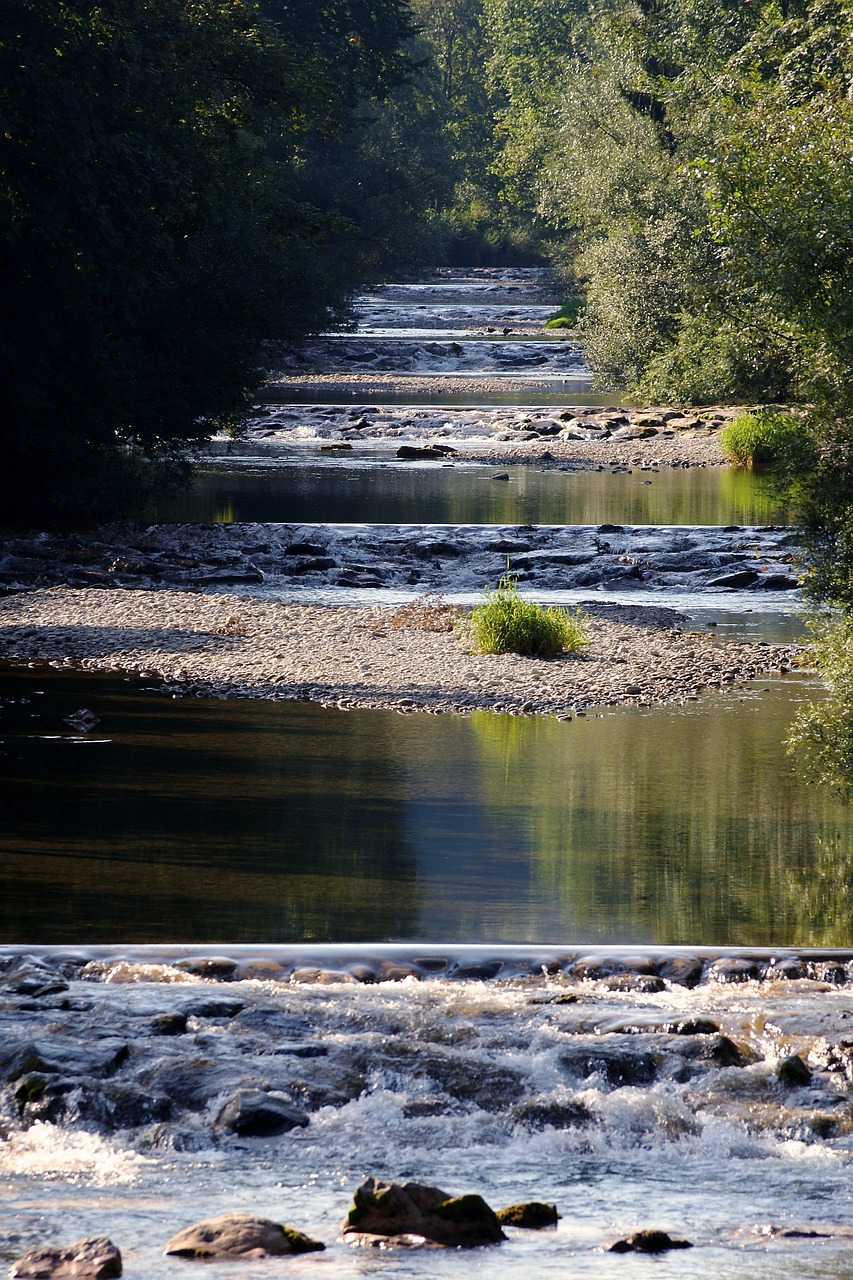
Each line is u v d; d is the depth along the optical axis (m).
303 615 61.56
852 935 28.12
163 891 29.61
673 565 76.06
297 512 90.31
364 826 34.28
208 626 58.69
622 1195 17.17
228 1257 14.12
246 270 88.00
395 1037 22.47
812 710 40.12
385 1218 15.26
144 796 36.25
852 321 37.72
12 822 33.94
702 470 117.06
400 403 162.25
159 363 86.12
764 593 70.62
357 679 50.44
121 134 76.19
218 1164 18.23
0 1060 21.36
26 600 63.34
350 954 26.56
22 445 78.81
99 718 44.12
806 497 41.44
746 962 26.52
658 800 36.94
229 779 38.00
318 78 123.94
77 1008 23.62
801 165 38.97
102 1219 15.77
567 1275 13.61
